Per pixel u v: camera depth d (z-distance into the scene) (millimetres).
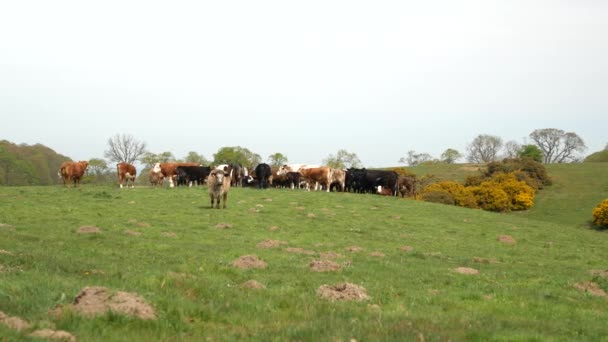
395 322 9023
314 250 19406
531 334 8617
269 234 22703
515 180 75812
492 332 8617
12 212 24344
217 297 10078
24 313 7520
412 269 16094
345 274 14242
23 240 16266
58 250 14695
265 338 7758
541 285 14078
